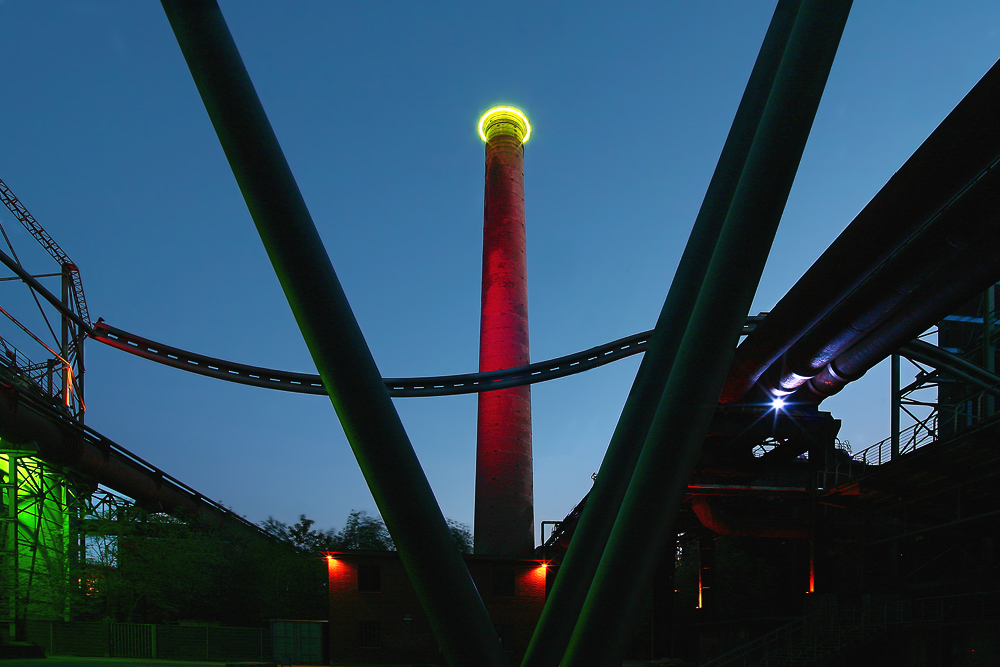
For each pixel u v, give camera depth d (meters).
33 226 48.41
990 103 17.34
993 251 21.25
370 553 38.62
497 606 39.34
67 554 40.59
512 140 66.06
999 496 30.89
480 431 55.78
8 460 39.25
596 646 5.75
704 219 7.52
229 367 42.50
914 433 33.06
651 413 7.27
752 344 31.81
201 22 5.93
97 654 34.06
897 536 32.66
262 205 5.86
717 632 42.38
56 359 43.94
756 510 44.69
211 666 29.47
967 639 22.44
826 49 5.86
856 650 27.02
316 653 37.03
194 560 41.59
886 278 23.78
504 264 60.81
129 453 45.03
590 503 7.27
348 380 5.84
